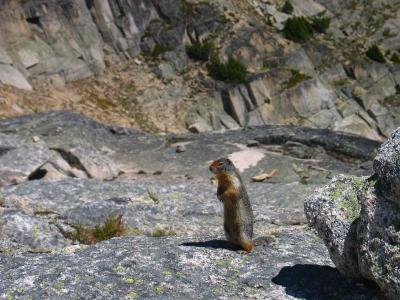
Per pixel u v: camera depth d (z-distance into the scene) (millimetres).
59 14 56719
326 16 81312
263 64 66750
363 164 29094
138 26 63156
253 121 61562
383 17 84188
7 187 19969
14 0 53469
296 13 78438
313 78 67562
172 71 62031
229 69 62688
